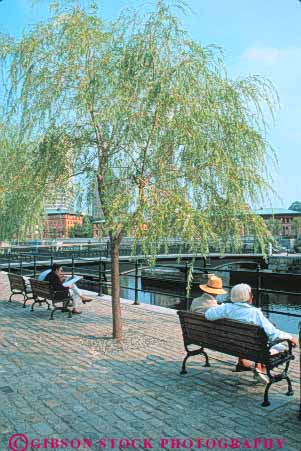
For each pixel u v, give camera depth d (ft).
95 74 23.52
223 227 22.30
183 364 20.80
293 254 134.62
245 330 17.51
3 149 27.37
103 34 24.95
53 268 35.91
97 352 24.73
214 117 21.93
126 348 25.46
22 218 25.64
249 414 16.08
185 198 22.11
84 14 25.52
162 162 23.29
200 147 21.42
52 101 24.44
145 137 23.35
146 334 28.89
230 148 22.31
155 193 22.08
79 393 18.37
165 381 19.76
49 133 25.12
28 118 25.13
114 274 27.71
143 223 21.22
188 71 22.67
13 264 81.97
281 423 15.31
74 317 35.68
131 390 18.65
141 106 22.76
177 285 79.87
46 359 23.48
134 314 36.63
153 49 23.24
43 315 37.01
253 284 104.37
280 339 17.39
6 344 26.89
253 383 19.35
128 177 24.00
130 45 24.00
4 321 34.35
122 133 23.52
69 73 24.90
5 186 26.86
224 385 19.17
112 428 15.03
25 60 24.77
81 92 23.54
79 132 25.46
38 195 25.41
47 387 19.11
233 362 22.38
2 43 25.94
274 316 60.80
